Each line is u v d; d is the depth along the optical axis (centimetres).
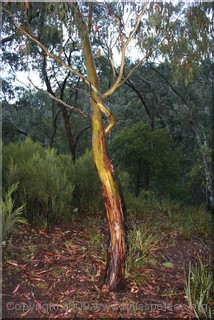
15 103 1201
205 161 992
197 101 1295
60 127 1430
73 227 466
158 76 1253
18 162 514
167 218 610
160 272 371
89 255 375
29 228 432
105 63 926
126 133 872
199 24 386
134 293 315
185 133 1416
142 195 789
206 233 565
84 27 340
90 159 584
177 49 388
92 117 316
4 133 1265
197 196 1197
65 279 320
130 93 1515
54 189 473
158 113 1452
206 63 877
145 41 372
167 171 869
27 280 309
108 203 313
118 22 325
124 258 316
